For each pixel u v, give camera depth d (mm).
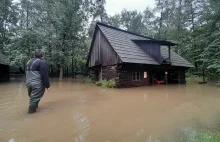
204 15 14766
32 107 4516
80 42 19641
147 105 5660
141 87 11438
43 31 16375
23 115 4266
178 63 15141
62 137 2979
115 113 4621
